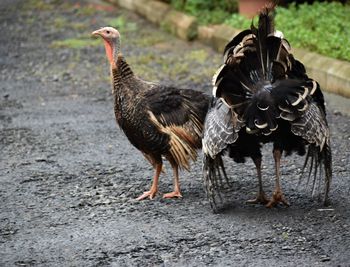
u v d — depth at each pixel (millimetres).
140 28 40469
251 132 16016
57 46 37750
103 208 18078
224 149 16516
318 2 34531
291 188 18844
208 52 34438
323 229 16172
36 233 16703
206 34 35656
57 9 47094
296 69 17094
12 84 31266
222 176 19906
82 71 32938
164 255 15281
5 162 21938
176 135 18000
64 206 18297
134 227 16812
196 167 20797
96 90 29875
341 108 25344
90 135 24203
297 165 20547
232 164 20922
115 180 20078
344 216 16828
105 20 43062
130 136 18516
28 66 34250
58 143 23531
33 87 30656
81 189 19469
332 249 15172
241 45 16703
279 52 16750
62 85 30844
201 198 18500
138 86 18250
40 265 15086
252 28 16750
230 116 16344
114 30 18344
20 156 22469
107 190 19344
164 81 30016
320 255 14930
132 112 18078
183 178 20047
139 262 15016
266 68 16641
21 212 18000
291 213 17156
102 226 16953
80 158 22047
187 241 15898
